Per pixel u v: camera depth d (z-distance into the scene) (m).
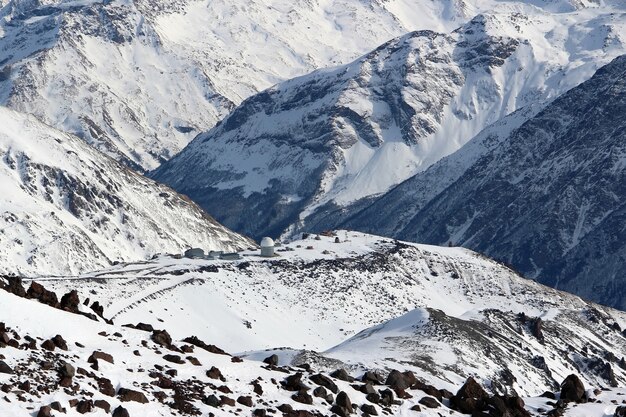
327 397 60.81
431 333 191.25
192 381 57.66
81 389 52.50
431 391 68.06
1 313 57.91
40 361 53.91
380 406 62.44
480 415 64.94
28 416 48.94
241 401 56.75
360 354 171.50
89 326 61.78
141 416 52.06
